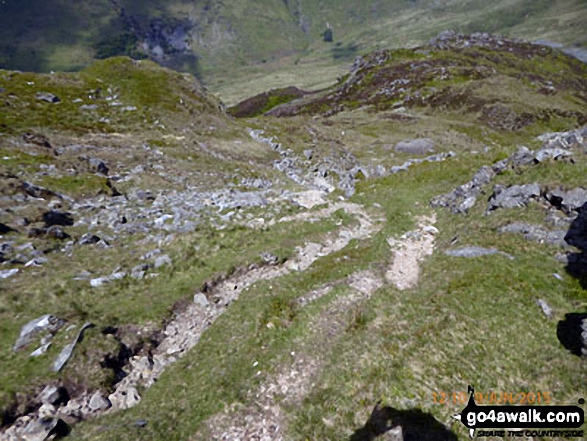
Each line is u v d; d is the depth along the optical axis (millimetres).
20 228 23203
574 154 25719
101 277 20109
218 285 21484
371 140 81375
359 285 20016
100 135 50781
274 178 49562
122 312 17906
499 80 119938
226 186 41531
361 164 63688
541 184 23250
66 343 15062
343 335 16172
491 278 17266
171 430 12555
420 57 173125
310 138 74500
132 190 35594
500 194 24844
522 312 14938
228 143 61219
